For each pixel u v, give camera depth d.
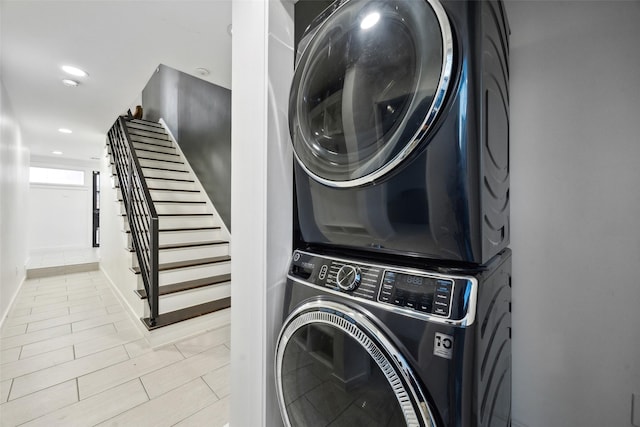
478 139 0.54
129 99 2.59
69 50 1.81
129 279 2.77
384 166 0.62
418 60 0.57
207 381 1.74
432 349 0.53
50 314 2.76
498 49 0.74
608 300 0.93
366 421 0.63
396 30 0.62
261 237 0.92
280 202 0.96
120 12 1.46
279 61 0.96
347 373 0.66
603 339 0.94
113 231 3.56
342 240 0.79
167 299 2.44
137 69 2.05
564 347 1.01
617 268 0.91
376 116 0.64
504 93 0.84
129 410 1.49
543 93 1.04
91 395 1.60
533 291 1.07
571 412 0.99
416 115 0.57
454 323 0.52
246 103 0.99
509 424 0.93
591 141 0.96
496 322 0.70
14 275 3.17
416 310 0.57
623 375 0.90
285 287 0.91
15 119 3.00
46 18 1.49
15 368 1.85
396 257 0.70
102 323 2.55
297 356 0.80
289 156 0.99
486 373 0.60
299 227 0.94
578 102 0.98
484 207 0.56
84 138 4.16
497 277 0.72
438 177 0.57
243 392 1.01
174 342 2.22
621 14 0.90
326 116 0.77
